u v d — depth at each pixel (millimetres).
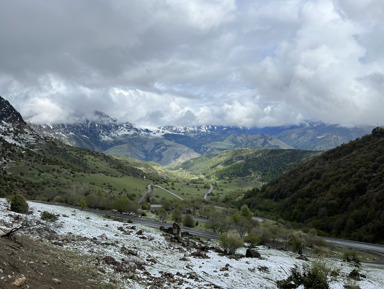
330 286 49594
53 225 43844
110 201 145625
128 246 46469
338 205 189000
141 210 159625
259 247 96000
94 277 25234
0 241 21844
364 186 194000
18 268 17781
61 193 161875
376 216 155750
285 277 50438
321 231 167875
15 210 49594
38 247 27609
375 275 70250
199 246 66938
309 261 74438
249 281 42844
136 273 32438
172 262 44031
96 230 53094
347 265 80000
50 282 18578
